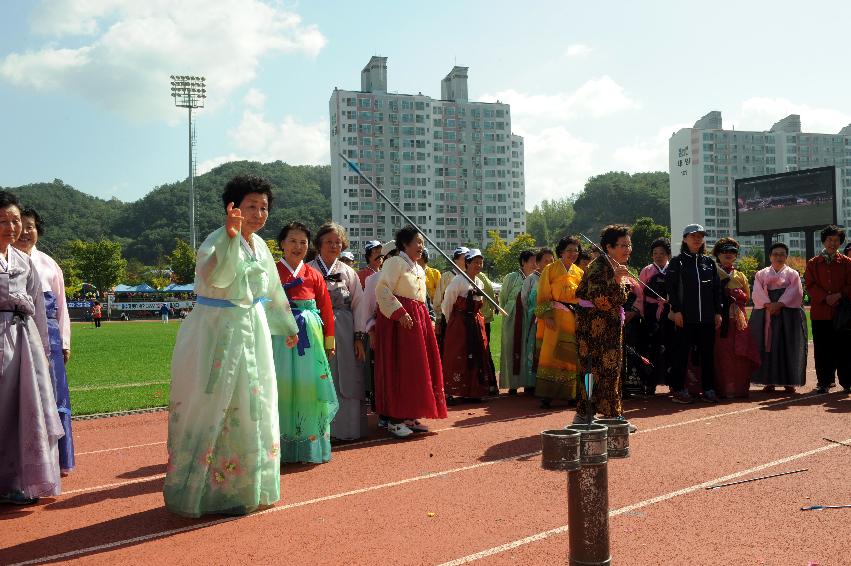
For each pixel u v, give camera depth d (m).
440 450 6.32
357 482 5.23
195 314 4.56
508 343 10.17
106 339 28.42
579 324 6.81
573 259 8.42
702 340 8.66
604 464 3.11
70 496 5.14
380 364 7.20
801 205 35.25
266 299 5.10
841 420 7.14
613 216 155.75
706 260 8.74
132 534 4.18
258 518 4.40
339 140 113.69
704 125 124.75
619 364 6.70
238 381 4.53
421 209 117.81
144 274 110.94
